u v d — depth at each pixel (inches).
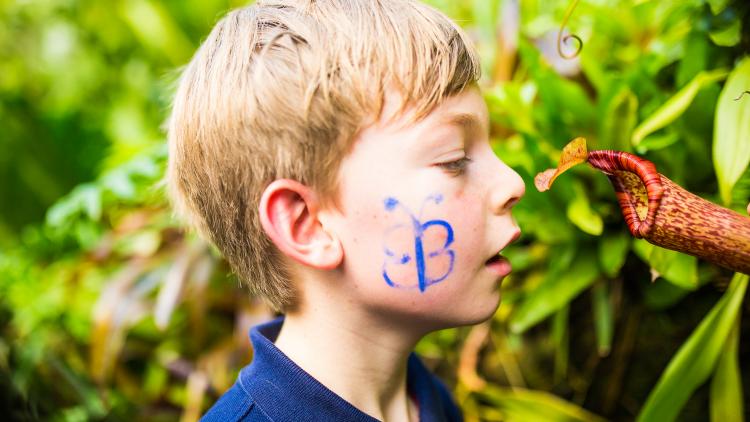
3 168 58.7
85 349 40.5
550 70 29.7
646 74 29.1
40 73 61.2
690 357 26.8
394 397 25.0
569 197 29.9
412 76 21.6
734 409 27.0
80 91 59.6
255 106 22.2
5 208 58.1
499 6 35.0
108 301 36.5
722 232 20.0
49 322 40.4
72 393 38.4
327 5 22.7
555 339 32.2
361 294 22.6
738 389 27.0
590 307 34.0
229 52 23.1
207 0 54.7
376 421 22.7
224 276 37.9
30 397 37.9
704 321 26.7
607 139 29.0
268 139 22.1
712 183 28.8
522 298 33.1
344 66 21.6
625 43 31.9
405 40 21.8
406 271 22.1
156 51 54.0
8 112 60.0
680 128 28.0
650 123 26.6
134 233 39.4
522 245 33.1
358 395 23.6
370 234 22.0
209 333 38.3
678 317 31.7
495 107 31.1
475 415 33.9
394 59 21.7
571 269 30.4
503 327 34.4
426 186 21.8
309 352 23.6
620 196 21.2
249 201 23.0
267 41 22.5
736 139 24.8
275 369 23.0
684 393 27.0
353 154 21.8
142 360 39.8
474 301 22.9
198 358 37.1
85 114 59.9
